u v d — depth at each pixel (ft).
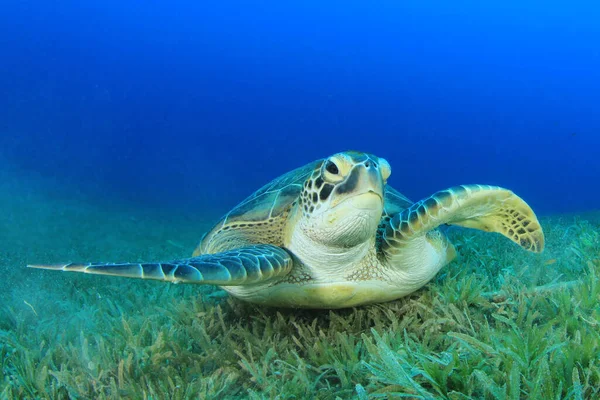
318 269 10.64
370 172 9.36
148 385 8.40
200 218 58.85
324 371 8.88
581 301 9.80
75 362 10.03
